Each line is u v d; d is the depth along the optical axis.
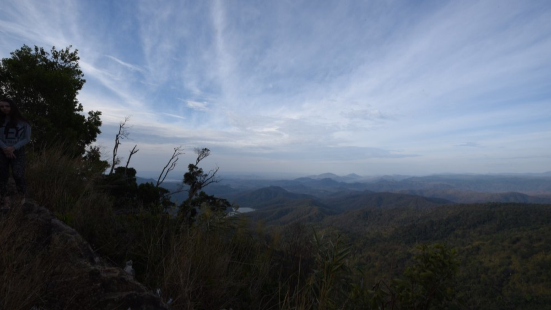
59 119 8.82
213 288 2.97
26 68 8.92
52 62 10.23
